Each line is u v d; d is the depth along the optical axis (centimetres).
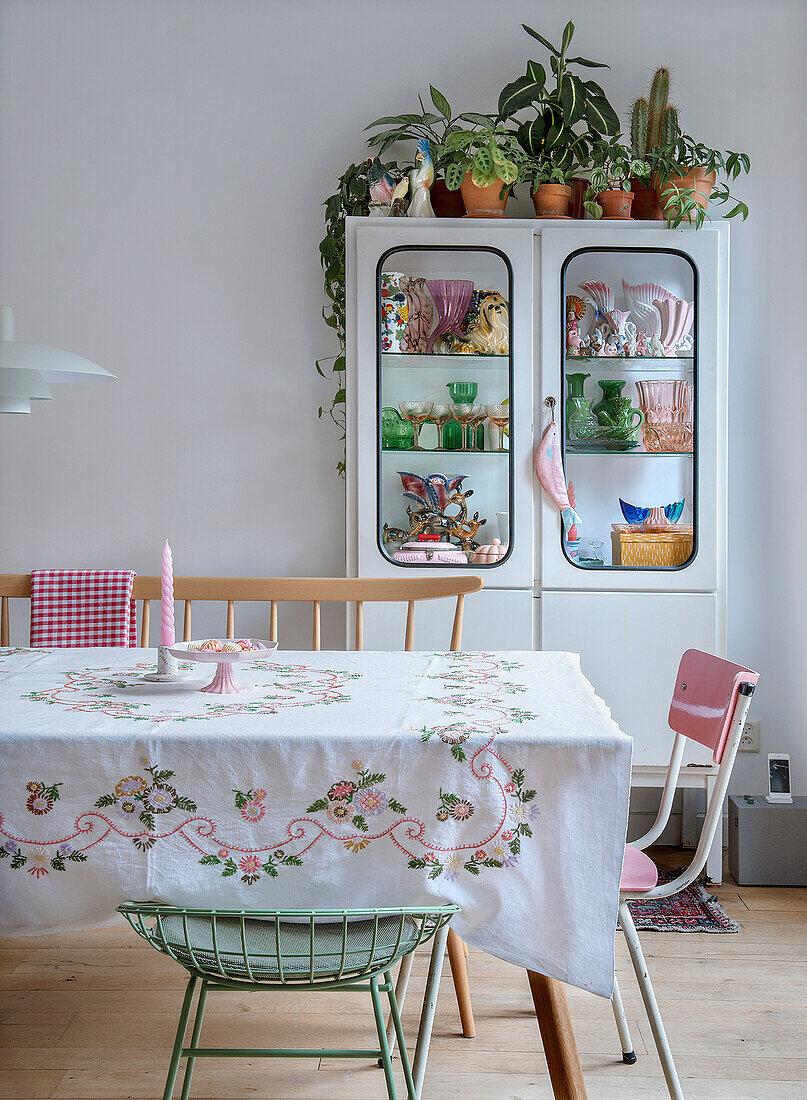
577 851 135
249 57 314
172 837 136
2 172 315
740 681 162
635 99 312
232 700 163
